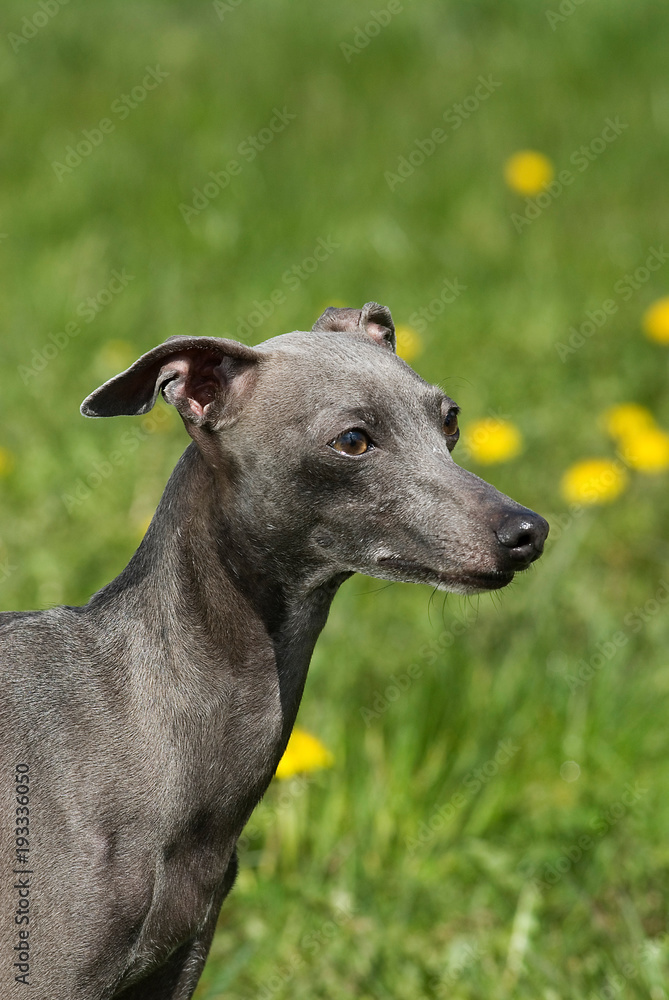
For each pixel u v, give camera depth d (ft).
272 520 20.12
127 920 19.13
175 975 21.30
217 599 20.16
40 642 20.08
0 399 42.32
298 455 20.01
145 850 19.31
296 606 20.57
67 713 19.44
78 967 18.85
